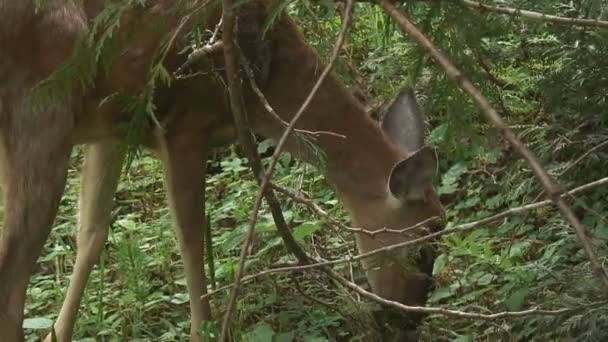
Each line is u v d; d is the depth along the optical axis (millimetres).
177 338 4805
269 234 5180
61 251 5457
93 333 4844
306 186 5668
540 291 4312
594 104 4652
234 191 5961
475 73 2895
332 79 4727
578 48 3896
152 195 6191
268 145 5867
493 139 3209
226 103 4535
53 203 3988
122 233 5648
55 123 3938
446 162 5918
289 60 4645
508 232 5145
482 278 4836
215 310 4836
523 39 5191
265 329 4465
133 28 3396
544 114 5301
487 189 5473
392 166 4754
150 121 4473
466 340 4348
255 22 4488
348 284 3283
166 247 5480
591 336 3666
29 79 3885
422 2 2918
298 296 4812
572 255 4566
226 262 5137
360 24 6000
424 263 4613
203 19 3219
